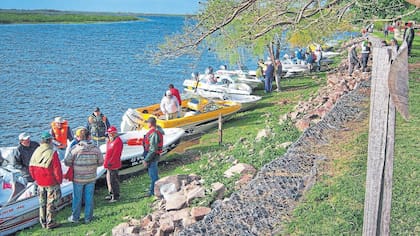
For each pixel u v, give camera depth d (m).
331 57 35.12
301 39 22.55
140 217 9.70
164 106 18.00
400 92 4.26
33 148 11.23
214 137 17.36
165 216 8.48
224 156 13.01
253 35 14.19
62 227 9.85
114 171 11.10
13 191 10.63
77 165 9.78
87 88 32.12
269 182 8.52
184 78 36.34
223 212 7.71
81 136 9.84
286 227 6.95
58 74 38.16
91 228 9.62
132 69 41.09
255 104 21.59
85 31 94.25
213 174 10.43
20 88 31.84
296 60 32.56
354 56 23.44
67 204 11.10
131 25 127.12
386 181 4.45
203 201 8.81
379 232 4.52
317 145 10.30
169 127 17.56
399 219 6.77
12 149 12.38
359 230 6.56
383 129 4.38
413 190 7.62
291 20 13.20
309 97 20.86
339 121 12.12
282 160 9.46
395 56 4.26
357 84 17.56
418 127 11.20
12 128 21.97
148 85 33.47
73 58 49.09
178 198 9.15
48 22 121.56
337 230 6.60
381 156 4.41
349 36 29.33
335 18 12.64
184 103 20.23
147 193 11.53
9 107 26.06
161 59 13.91
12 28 95.25
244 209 7.69
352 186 7.83
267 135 13.29
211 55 47.66
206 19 13.42
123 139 14.73
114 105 27.06
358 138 10.39
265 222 7.26
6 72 38.56
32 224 10.24
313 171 8.66
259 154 11.65
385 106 4.34
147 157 11.11
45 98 28.72
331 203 7.38
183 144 16.73
